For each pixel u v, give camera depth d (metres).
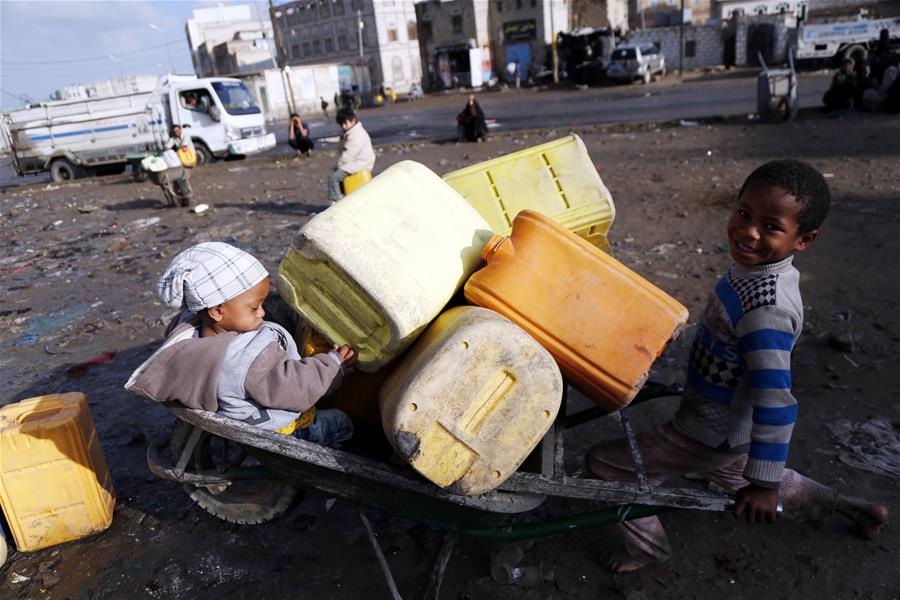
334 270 2.02
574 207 2.75
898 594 2.45
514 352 1.81
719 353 2.02
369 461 2.05
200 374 2.05
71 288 7.05
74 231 10.27
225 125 18.53
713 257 6.20
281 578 2.74
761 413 1.84
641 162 11.37
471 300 2.05
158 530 3.09
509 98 32.97
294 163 16.77
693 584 2.56
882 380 3.82
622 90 29.28
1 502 2.88
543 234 2.03
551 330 1.96
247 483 2.82
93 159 19.17
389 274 1.98
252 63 57.38
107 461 3.68
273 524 3.06
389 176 2.29
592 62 33.34
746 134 13.17
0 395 4.66
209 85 18.33
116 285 7.01
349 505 3.15
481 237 2.31
